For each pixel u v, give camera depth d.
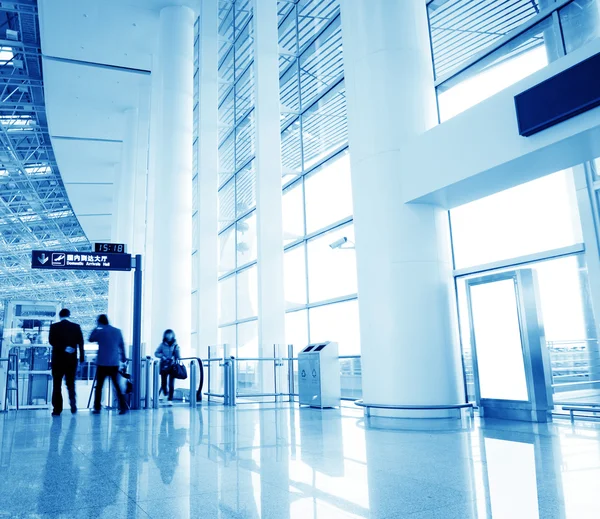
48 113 23.95
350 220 10.98
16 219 37.16
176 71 17.11
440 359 6.91
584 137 5.18
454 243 8.75
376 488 3.12
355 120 7.79
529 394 6.30
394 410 6.94
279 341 11.56
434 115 7.70
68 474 3.62
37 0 16.89
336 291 11.55
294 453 4.38
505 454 4.14
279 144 12.27
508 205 7.82
